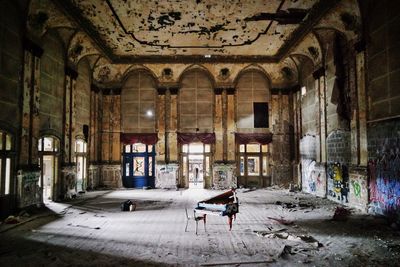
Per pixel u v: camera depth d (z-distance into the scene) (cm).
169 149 1711
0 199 837
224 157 1705
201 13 1122
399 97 796
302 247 611
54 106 1173
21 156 927
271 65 1681
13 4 887
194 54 1577
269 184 1711
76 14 1073
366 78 951
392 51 823
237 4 1052
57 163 1208
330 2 960
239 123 1723
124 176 1719
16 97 912
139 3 1043
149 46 1459
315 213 955
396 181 805
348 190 1072
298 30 1248
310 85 1450
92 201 1205
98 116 1689
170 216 915
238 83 1741
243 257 553
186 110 1731
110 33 1302
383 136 864
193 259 543
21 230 747
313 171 1393
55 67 1181
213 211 738
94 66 1593
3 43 846
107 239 672
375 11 898
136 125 1723
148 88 1736
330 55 1209
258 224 811
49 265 517
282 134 1711
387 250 591
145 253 577
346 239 664
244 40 1386
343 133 1104
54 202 1153
